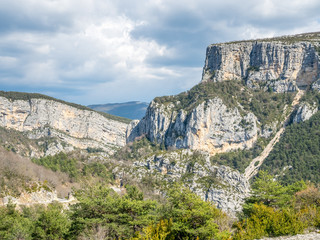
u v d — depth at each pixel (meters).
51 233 50.91
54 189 112.50
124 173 173.25
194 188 150.38
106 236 44.22
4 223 54.12
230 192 146.12
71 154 197.38
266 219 40.28
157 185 159.75
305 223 39.12
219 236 39.06
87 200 47.09
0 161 101.44
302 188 66.38
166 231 37.25
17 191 91.56
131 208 46.16
